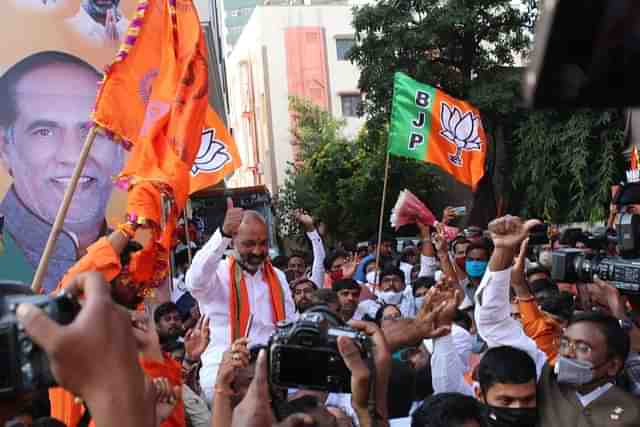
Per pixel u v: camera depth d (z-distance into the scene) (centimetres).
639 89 64
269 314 476
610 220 488
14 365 107
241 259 475
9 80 759
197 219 1355
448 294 262
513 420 268
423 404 264
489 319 326
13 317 107
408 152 778
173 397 215
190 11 402
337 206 2439
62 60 775
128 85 405
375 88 1947
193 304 748
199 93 388
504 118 1852
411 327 259
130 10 800
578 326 274
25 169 756
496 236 321
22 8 767
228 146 693
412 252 1173
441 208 2373
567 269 307
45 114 766
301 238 2506
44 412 252
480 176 799
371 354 203
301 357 201
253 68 3700
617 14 62
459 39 1905
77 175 361
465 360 449
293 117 3002
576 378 262
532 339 363
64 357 97
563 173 1692
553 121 1684
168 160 374
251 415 178
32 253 746
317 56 3497
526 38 1894
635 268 282
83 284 106
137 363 103
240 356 217
